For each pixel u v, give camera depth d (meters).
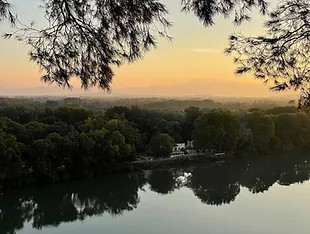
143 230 24.78
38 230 25.91
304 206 29.78
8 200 33.25
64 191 36.28
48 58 5.09
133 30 4.91
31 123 44.47
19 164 36.12
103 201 32.84
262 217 26.97
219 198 32.84
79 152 40.50
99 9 4.86
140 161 46.78
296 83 5.75
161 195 34.25
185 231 24.28
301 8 5.43
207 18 4.62
